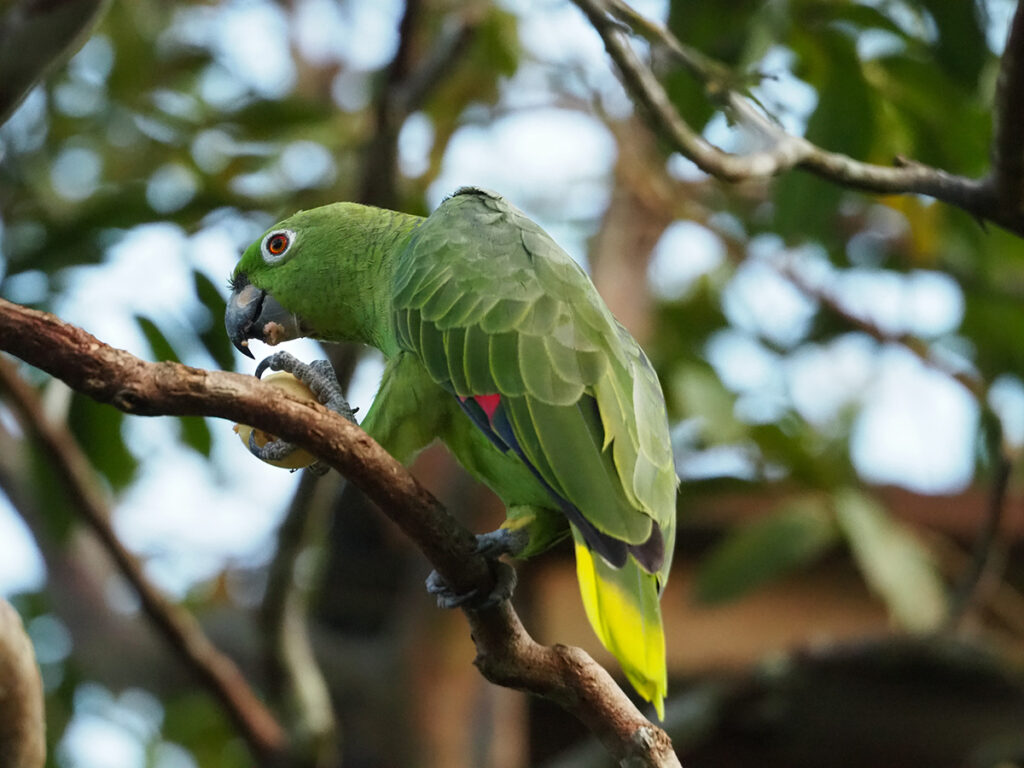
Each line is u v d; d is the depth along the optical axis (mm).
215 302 8672
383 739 10836
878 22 8117
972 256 11023
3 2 7582
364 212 7152
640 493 5441
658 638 5191
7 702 5230
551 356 5652
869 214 12031
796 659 10945
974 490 12094
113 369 4281
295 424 4508
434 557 4828
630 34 6645
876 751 11914
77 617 11703
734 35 8250
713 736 12344
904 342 11734
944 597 11609
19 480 11664
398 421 6121
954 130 8375
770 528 10039
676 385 10461
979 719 11492
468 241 6105
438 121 12430
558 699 5020
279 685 9602
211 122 11062
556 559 12078
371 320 7059
